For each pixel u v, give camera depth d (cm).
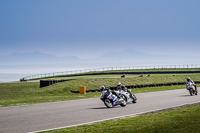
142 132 1018
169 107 1742
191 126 1090
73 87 4566
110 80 5219
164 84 4703
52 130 1115
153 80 5438
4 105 2136
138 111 1638
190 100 2175
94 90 4003
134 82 5112
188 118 1279
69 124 1262
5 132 1098
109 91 1853
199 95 2605
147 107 1805
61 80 5550
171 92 3072
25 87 5488
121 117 1420
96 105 2009
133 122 1241
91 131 1071
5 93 4769
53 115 1529
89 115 1520
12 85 5884
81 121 1338
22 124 1267
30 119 1402
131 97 2022
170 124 1149
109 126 1165
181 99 2264
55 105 2030
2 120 1376
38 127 1197
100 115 1516
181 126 1100
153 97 2497
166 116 1376
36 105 2045
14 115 1538
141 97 2527
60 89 4506
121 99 1895
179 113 1463
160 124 1159
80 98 2761
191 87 2589
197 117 1297
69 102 2253
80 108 1830
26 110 1748
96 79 5294
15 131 1115
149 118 1336
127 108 1786
